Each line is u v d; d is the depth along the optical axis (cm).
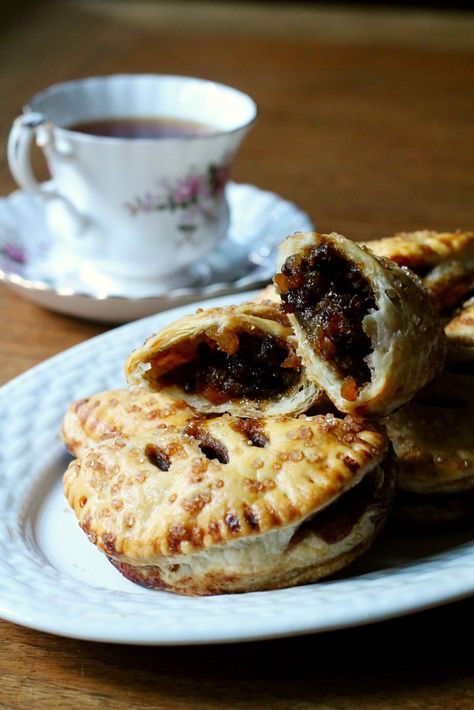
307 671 35
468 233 46
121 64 81
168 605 36
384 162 68
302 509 36
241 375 40
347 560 37
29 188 54
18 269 55
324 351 39
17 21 89
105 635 34
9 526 40
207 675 35
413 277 40
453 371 43
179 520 36
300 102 76
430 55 84
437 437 41
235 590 37
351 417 39
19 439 43
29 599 36
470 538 40
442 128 72
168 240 54
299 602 35
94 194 53
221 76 80
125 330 48
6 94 75
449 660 36
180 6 95
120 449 39
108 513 37
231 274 56
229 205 57
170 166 53
